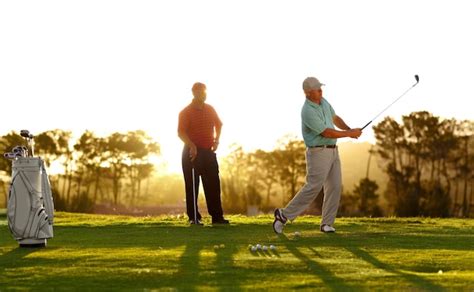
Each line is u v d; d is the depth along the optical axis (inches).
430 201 2175.2
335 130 442.3
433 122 2605.8
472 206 2361.0
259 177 2659.9
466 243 374.0
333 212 452.1
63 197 2137.1
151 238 406.0
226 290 227.0
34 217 356.2
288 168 2691.9
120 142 2792.8
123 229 478.0
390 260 300.2
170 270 267.6
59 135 2881.4
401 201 2188.7
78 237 416.8
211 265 279.9
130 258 301.7
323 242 377.7
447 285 234.7
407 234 427.8
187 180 535.5
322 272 263.4
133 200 2637.8
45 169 365.1
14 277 254.8
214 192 531.5
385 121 2610.7
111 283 241.9
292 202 443.8
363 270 268.8
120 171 2785.4
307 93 451.5
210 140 535.8
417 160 2591.0
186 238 405.1
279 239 397.1
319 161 443.8
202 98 536.4
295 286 233.1
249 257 305.3
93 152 2869.1
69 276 255.8
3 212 737.0
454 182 2568.9
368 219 597.3
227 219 585.0
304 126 448.8
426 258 307.7
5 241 402.6
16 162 358.0
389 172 2544.3
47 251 336.8
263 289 228.2
